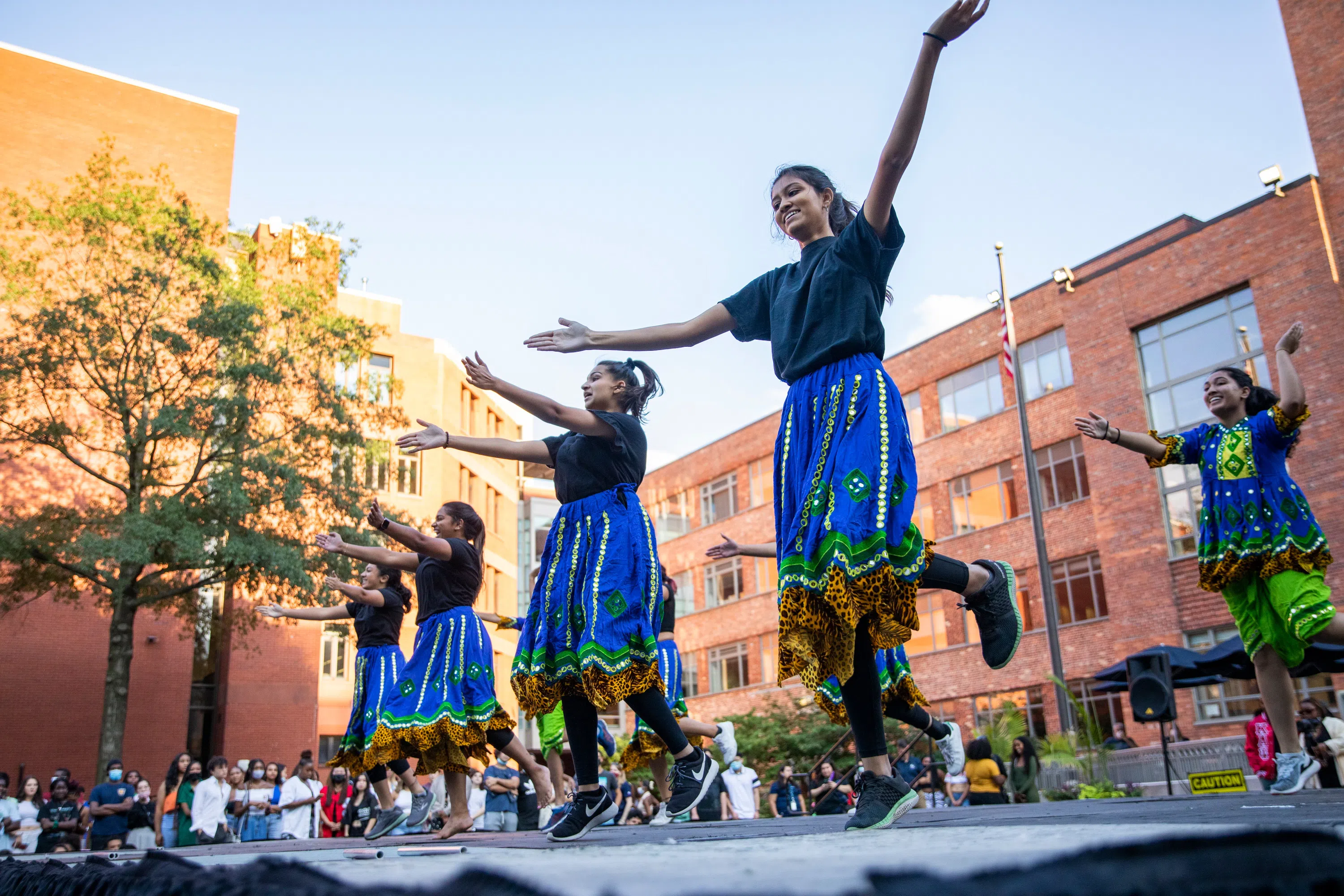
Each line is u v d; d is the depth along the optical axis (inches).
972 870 29.1
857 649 108.5
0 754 954.7
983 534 1134.4
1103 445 1013.2
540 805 242.2
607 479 160.2
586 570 154.2
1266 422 172.7
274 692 1136.8
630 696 150.6
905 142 114.4
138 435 770.8
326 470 865.5
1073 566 1044.5
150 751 1015.0
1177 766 634.8
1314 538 167.0
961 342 1204.5
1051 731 1024.2
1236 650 602.5
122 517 739.4
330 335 868.6
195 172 1218.6
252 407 797.9
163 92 1222.9
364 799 615.2
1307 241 866.1
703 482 1569.9
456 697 219.6
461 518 233.3
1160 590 945.5
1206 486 180.9
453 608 226.2
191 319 788.6
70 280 812.0
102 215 800.9
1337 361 833.5
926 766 576.4
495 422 1648.6
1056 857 29.8
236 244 940.6
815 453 115.0
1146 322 986.1
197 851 133.7
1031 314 1125.1
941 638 1171.9
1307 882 30.9
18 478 949.2
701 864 44.9
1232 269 916.0
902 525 110.7
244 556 751.7
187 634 1019.9
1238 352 909.8
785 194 134.6
